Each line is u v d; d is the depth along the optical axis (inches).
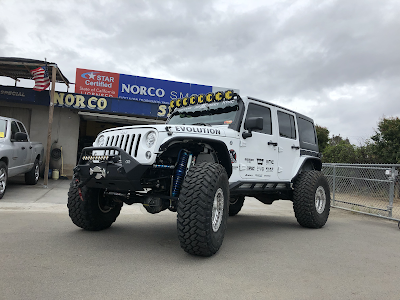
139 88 529.0
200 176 131.0
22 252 128.1
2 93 450.9
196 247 127.7
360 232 209.6
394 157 431.8
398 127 423.5
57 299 86.7
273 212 302.8
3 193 272.5
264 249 154.0
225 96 181.9
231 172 161.6
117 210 185.3
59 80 458.9
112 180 135.8
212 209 129.7
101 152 148.9
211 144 155.7
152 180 140.4
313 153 251.6
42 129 488.1
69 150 493.0
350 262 136.6
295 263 131.6
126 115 503.2
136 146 138.3
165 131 135.3
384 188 292.8
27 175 363.3
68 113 494.3
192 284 102.9
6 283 95.8
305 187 211.0
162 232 181.2
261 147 188.9
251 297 94.7
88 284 98.6
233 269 120.0
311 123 261.9
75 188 164.4
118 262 122.3
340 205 349.1
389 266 133.1
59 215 215.2
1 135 287.9
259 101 192.2
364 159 481.4
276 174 201.8
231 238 177.8
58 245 142.2
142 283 101.7
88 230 173.6
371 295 100.7
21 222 185.9
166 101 540.1
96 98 476.1
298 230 209.9
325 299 95.8
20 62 369.4
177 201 136.9
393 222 263.3
